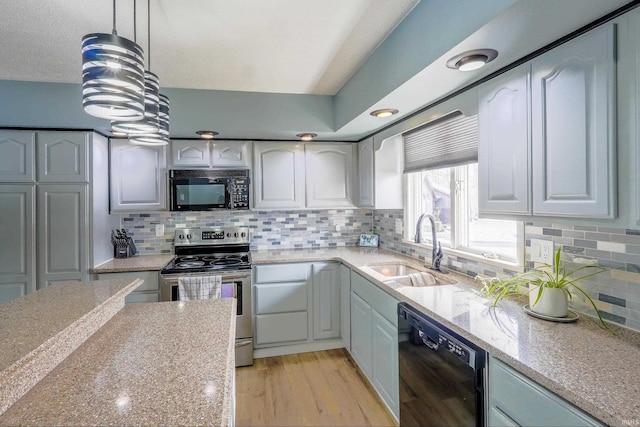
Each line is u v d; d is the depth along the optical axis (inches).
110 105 43.8
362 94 90.7
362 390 97.0
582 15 41.6
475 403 50.3
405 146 115.9
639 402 32.7
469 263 86.4
